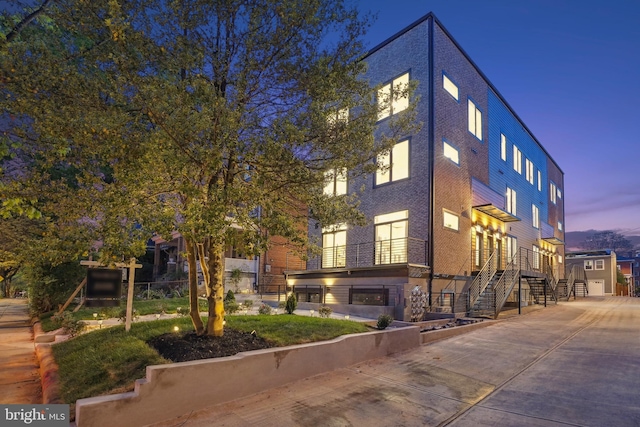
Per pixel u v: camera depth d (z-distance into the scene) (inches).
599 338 425.4
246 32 270.4
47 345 382.9
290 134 246.2
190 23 254.1
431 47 677.3
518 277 684.1
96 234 247.1
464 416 215.2
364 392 251.8
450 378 282.8
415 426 202.7
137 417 195.3
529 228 1085.8
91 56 232.8
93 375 247.3
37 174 250.4
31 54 223.9
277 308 657.0
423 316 593.6
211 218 226.2
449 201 689.6
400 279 603.8
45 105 212.1
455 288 679.7
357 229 753.0
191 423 202.2
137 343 293.6
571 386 261.3
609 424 201.9
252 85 279.4
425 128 664.4
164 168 243.9
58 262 273.1
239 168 276.5
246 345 284.0
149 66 240.1
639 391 248.1
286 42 273.1
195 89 237.8
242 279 1028.5
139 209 253.3
